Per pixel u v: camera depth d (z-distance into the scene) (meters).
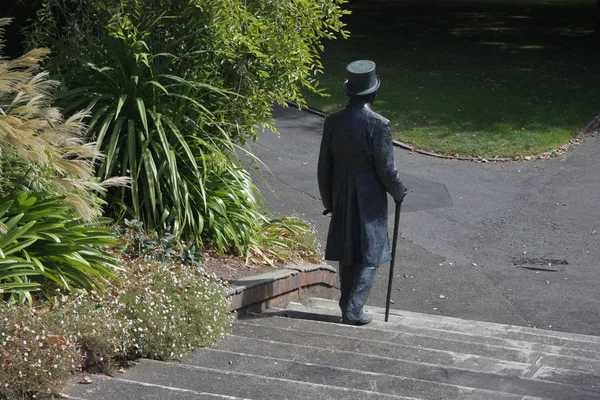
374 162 6.96
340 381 4.62
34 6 9.45
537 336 7.21
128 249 6.33
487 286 10.26
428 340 6.22
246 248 7.65
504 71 24.09
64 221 5.39
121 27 7.23
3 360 3.85
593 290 10.12
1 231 4.76
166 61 7.70
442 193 14.23
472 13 37.06
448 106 19.98
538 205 13.70
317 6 8.16
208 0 7.39
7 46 9.55
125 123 7.36
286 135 17.66
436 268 10.88
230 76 8.01
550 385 4.79
